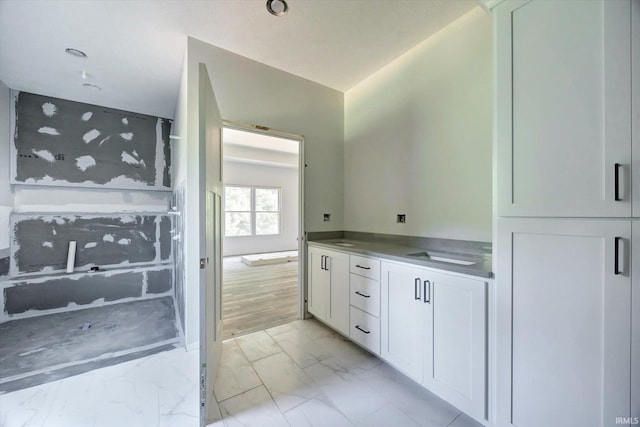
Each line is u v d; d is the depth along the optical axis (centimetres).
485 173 183
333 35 208
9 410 144
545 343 106
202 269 137
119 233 347
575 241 98
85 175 325
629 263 87
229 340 226
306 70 262
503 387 118
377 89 267
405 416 140
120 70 250
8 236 279
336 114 305
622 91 87
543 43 105
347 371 181
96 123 331
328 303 240
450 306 141
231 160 610
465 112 193
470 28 188
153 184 366
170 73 256
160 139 370
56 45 211
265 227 704
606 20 90
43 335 238
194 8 175
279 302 322
